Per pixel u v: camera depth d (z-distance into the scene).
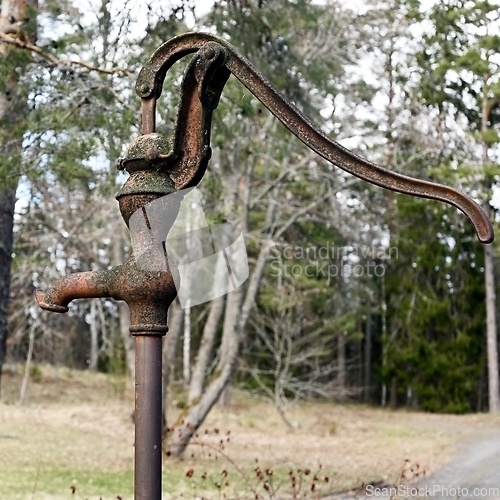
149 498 1.69
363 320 31.27
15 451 11.87
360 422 21.97
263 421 20.30
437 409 29.00
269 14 9.06
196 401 12.91
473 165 20.47
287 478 10.63
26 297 19.12
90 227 17.50
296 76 10.14
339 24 13.59
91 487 9.33
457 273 29.53
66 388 23.97
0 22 7.91
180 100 1.75
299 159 16.05
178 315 13.27
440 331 29.69
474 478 10.73
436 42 20.50
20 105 7.45
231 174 13.14
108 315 30.55
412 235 28.39
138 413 1.74
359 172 1.67
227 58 1.73
